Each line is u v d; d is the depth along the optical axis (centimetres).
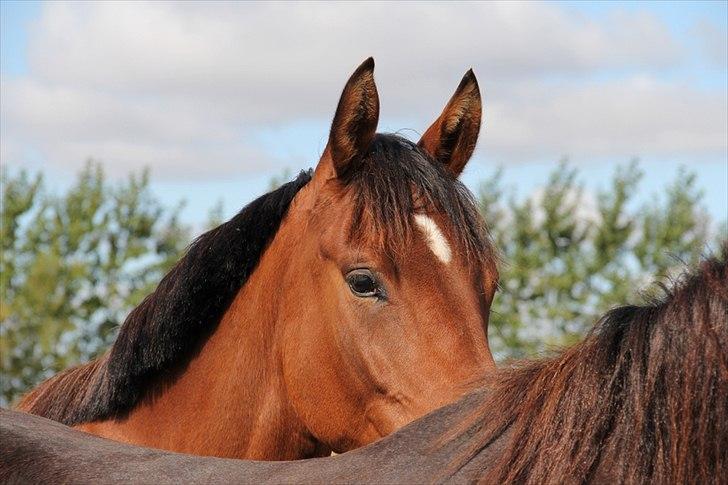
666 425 323
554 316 2403
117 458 423
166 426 635
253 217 626
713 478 313
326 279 576
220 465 408
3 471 424
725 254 351
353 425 568
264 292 614
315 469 380
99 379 646
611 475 322
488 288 573
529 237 2520
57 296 2670
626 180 2536
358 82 584
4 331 2650
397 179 574
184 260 637
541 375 356
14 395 2652
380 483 354
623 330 347
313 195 606
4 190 2805
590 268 2469
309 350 582
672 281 360
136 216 2780
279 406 606
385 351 548
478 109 643
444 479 343
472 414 369
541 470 329
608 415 332
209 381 626
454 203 575
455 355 532
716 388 319
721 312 328
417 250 554
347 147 588
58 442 444
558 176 2552
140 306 644
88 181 2797
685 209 2477
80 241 2755
